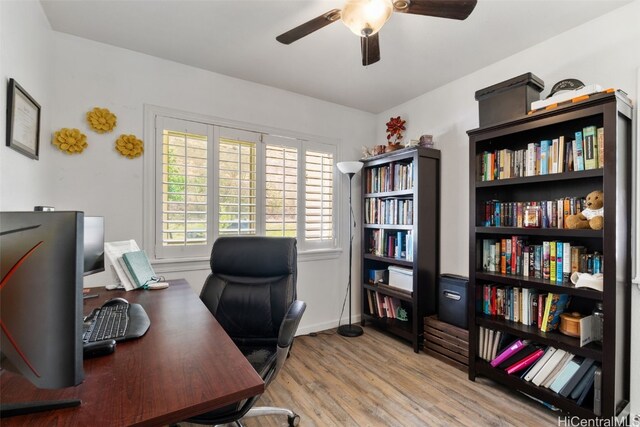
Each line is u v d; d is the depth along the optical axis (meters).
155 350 0.95
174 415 0.65
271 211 2.84
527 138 2.18
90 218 1.56
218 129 2.59
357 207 3.38
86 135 2.09
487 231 2.08
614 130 1.51
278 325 1.64
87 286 2.05
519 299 2.01
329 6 1.76
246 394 0.74
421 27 1.93
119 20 1.90
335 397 1.93
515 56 2.26
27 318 0.61
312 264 3.08
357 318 3.36
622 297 1.58
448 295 2.47
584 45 1.89
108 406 0.67
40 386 0.62
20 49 1.51
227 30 2.00
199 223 2.49
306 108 3.05
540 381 1.81
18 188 1.52
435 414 1.77
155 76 2.33
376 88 2.86
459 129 2.65
